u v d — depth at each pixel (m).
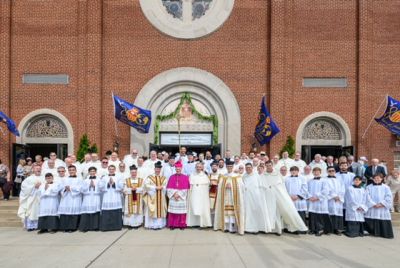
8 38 18.25
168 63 18.69
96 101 18.12
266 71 18.77
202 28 18.67
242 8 18.83
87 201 11.45
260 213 11.11
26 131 18.55
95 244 9.75
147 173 12.82
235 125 18.52
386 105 17.64
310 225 11.33
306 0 18.83
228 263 8.09
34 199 11.73
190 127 18.88
